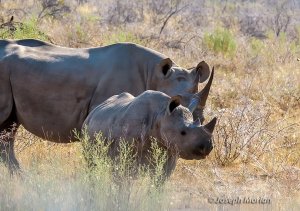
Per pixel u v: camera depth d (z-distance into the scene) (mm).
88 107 29984
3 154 30656
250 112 38531
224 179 31406
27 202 23953
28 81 30281
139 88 29906
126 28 73250
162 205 24094
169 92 29172
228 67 56219
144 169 25344
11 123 31203
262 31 88375
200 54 59406
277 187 29953
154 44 61031
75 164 29125
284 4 123250
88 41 59000
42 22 65500
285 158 34594
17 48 30969
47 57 30516
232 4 128125
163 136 24422
